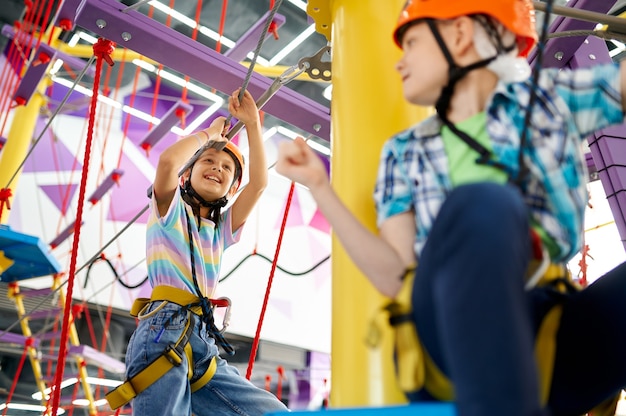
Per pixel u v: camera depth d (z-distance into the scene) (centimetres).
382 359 144
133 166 1024
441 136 116
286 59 993
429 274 85
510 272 75
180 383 221
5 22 891
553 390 108
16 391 930
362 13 187
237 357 1055
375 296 151
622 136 287
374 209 159
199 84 978
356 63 181
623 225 275
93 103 236
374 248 109
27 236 457
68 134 989
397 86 175
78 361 682
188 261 244
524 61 116
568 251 104
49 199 934
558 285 102
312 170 112
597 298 108
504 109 110
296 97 325
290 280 1111
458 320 75
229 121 271
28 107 802
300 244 1148
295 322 1091
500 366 70
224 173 266
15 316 895
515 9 117
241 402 238
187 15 912
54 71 829
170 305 234
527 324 75
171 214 245
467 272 76
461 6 114
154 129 564
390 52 180
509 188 83
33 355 716
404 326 92
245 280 1073
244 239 1096
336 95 183
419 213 111
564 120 112
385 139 168
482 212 79
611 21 193
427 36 117
